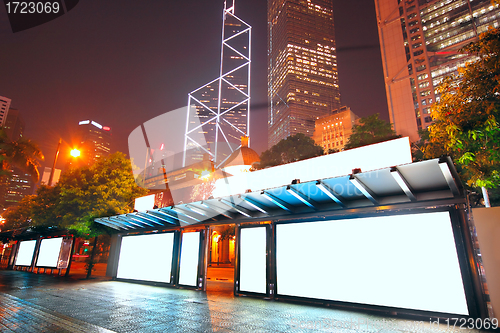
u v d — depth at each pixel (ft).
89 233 64.75
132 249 54.19
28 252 82.33
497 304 21.21
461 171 35.27
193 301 32.07
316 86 621.31
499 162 28.30
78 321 22.12
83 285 46.65
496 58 28.45
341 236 29.99
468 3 310.24
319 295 29.91
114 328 20.17
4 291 38.14
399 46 353.92
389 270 26.16
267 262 34.86
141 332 19.20
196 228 44.50
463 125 29.76
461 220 23.84
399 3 363.35
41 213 69.62
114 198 65.16
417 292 24.27
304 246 32.42
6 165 75.31
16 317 23.04
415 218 26.00
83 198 63.05
